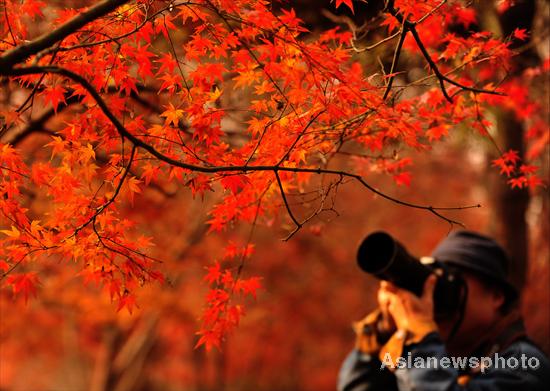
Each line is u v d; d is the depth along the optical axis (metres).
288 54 2.96
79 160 3.05
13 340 13.70
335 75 2.87
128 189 3.07
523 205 8.02
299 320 17.62
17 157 3.04
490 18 5.99
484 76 4.75
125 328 11.88
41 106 4.27
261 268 15.98
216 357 19.20
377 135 3.41
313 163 4.12
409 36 3.97
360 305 18.56
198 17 2.99
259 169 2.73
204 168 2.64
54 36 2.45
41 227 3.01
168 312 10.23
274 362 19.89
